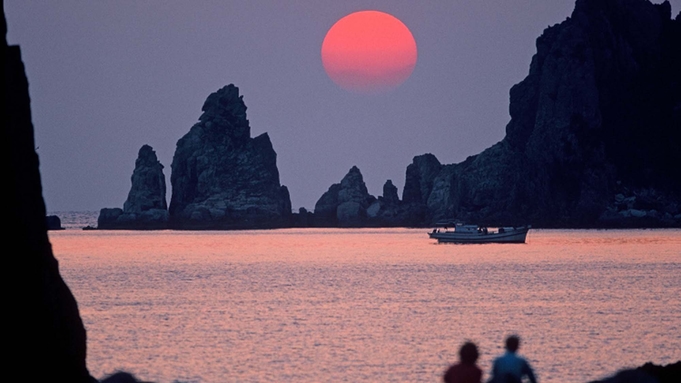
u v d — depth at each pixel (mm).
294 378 180125
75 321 94625
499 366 97500
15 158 88438
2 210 86062
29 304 87500
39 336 88188
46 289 90062
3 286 85625
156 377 183000
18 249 87125
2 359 85000
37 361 87750
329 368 189875
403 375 182250
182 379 180500
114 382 87125
